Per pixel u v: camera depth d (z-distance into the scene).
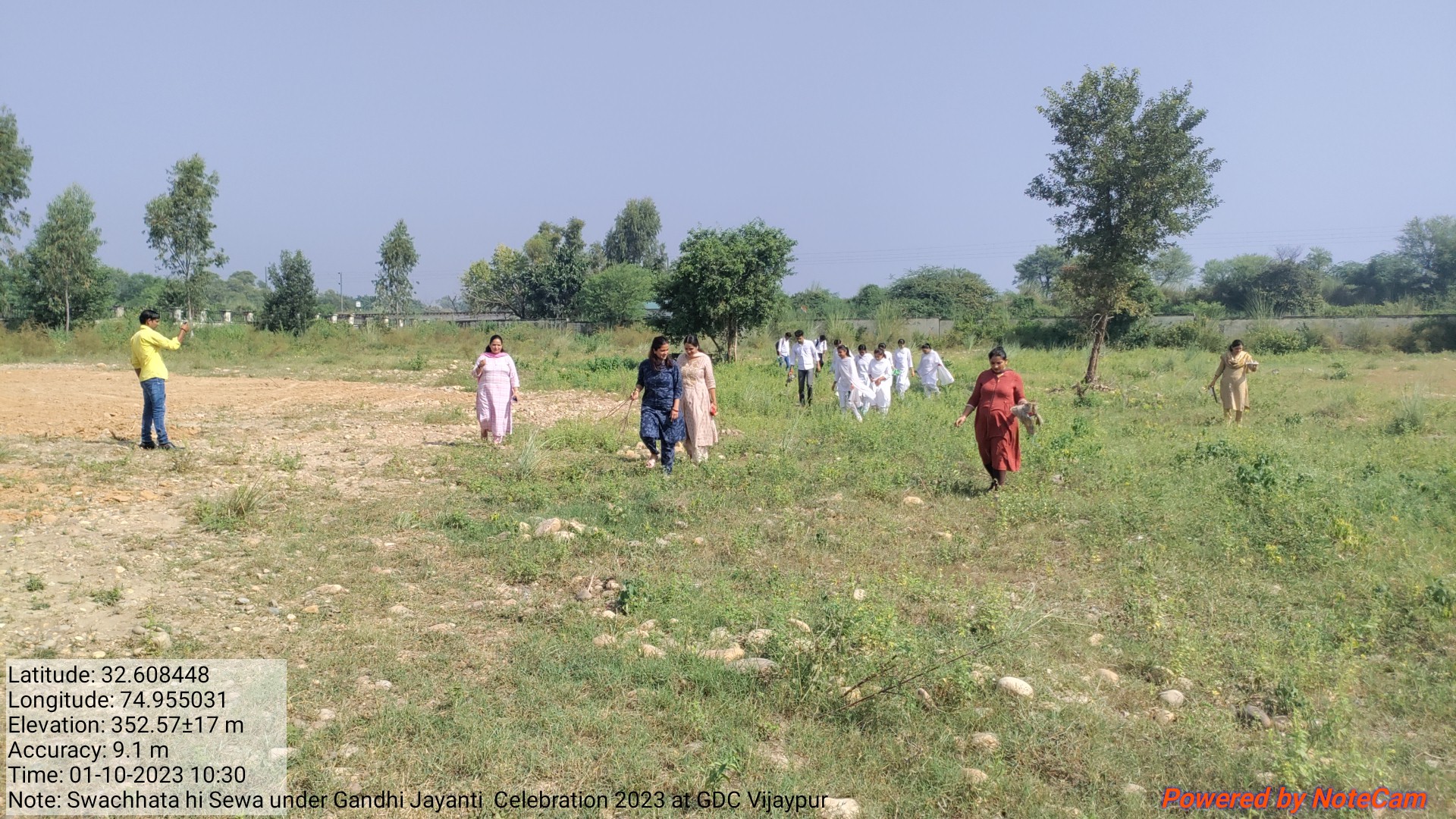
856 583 6.35
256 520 7.43
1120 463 10.30
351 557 6.70
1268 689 4.85
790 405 17.17
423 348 35.31
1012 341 41.66
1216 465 10.22
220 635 5.11
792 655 4.78
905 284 60.47
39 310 37.66
